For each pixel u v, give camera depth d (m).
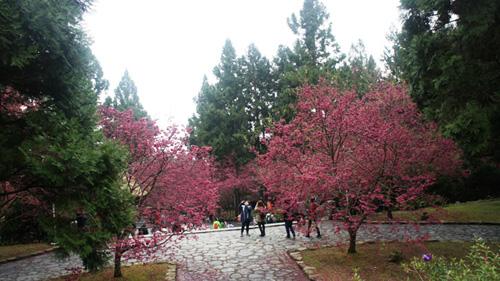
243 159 27.28
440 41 8.96
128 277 8.05
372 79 18.86
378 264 8.27
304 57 25.28
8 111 5.16
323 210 9.12
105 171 4.91
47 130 4.83
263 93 30.95
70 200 4.66
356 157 9.41
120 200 5.34
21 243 13.38
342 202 9.38
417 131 12.79
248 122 29.77
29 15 4.43
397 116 11.91
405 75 10.67
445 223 13.98
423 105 10.58
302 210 9.46
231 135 28.31
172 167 8.88
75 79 5.37
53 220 4.78
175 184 8.77
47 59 4.97
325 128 9.38
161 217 8.11
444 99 8.92
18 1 4.33
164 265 9.24
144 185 8.81
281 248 11.05
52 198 4.74
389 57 26.62
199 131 29.25
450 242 10.30
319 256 9.40
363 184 9.08
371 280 7.20
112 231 5.23
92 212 4.78
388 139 8.70
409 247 9.75
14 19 4.30
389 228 13.54
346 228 8.85
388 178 9.58
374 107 10.62
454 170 15.56
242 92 31.06
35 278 8.77
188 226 8.36
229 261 9.70
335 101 9.80
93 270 5.16
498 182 20.53
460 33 8.41
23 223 13.23
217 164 25.78
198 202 8.85
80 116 5.64
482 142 7.95
